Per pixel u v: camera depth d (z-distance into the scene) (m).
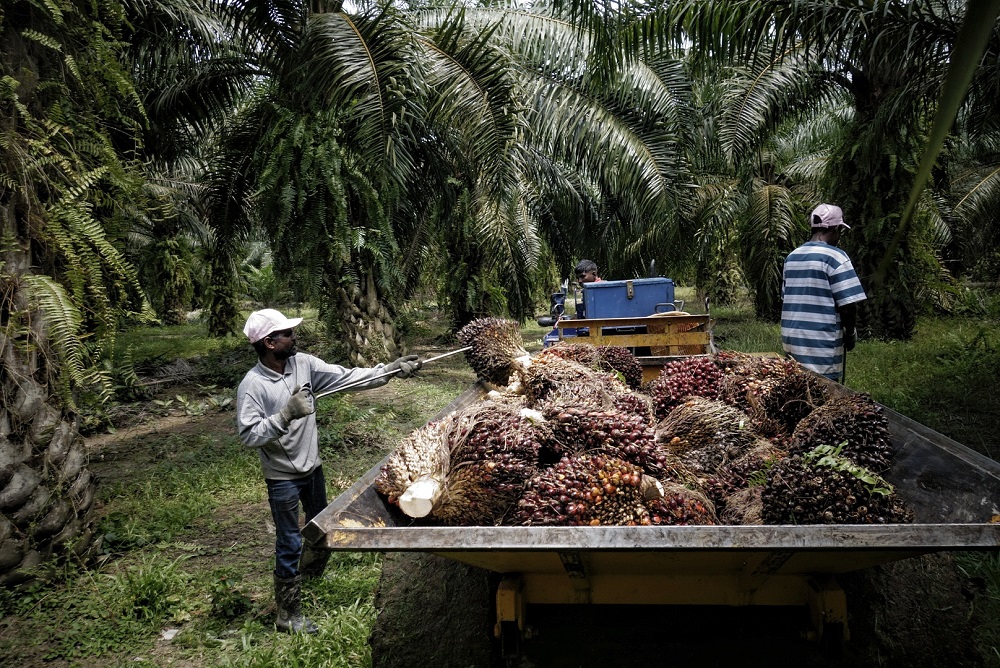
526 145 11.39
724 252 17.47
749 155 9.54
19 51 4.15
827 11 5.66
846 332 4.65
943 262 12.44
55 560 4.24
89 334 4.28
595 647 2.63
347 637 3.41
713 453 3.06
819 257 4.64
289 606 3.61
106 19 4.80
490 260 11.93
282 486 3.60
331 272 9.57
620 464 2.48
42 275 4.13
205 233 14.35
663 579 2.45
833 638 2.32
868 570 2.59
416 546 2.11
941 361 8.59
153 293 11.30
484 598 2.81
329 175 8.21
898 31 5.75
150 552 4.65
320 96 7.82
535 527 2.06
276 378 3.65
